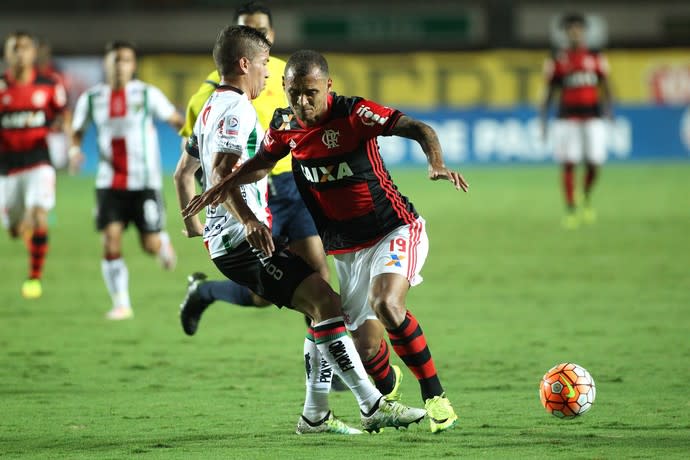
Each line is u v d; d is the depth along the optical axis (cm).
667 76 9894
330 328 1923
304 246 2536
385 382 2078
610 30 10575
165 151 9494
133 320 3422
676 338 2998
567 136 6031
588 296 3794
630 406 2161
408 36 10712
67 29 10925
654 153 9712
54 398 2309
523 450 1788
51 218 6488
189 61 10081
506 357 2758
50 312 3584
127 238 5959
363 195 1958
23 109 3922
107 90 3506
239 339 3091
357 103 1889
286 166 2503
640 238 5394
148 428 2012
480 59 10025
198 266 4769
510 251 5028
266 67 2042
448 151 9788
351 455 1767
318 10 10738
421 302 3712
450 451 1791
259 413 2155
